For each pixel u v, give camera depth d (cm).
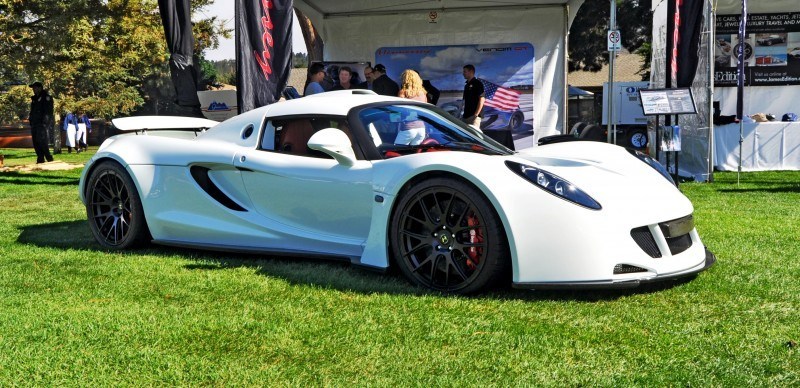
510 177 332
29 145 3138
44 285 366
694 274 353
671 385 224
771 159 1191
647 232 336
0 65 1741
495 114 1200
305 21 1620
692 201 734
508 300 328
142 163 468
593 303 321
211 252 466
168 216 459
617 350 258
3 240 514
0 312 312
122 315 306
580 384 226
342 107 414
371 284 362
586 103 2775
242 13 728
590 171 357
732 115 1327
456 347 263
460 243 342
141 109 3647
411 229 361
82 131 2500
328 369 243
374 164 379
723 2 1388
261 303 327
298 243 412
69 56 1781
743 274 373
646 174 377
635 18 3117
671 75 984
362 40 1222
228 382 232
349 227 391
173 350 262
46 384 232
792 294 332
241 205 438
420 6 1178
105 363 250
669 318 297
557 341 269
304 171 403
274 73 747
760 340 266
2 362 250
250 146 438
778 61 1409
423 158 356
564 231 321
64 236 535
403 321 296
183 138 510
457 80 1209
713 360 245
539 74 1187
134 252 469
